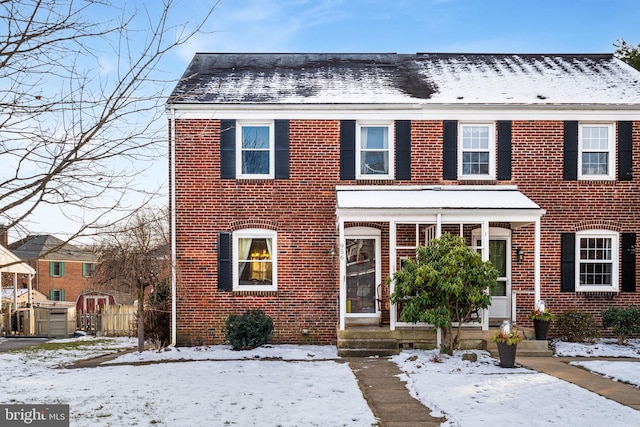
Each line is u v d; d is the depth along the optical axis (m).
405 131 17.53
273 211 17.34
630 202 17.59
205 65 20.67
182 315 17.14
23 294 37.09
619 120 17.64
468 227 17.41
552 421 8.66
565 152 17.59
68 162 5.61
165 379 11.91
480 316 16.67
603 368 12.80
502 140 17.55
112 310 23.94
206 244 17.23
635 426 8.38
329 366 13.45
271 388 10.98
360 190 17.27
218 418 8.86
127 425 8.49
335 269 17.33
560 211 17.56
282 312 17.22
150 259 15.60
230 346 16.66
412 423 8.67
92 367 13.87
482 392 10.52
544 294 17.45
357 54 22.27
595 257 17.72
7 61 5.71
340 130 17.47
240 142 17.48
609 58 21.97
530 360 14.21
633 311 16.36
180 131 17.17
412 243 17.34
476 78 19.62
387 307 17.09
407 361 13.76
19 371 13.59
